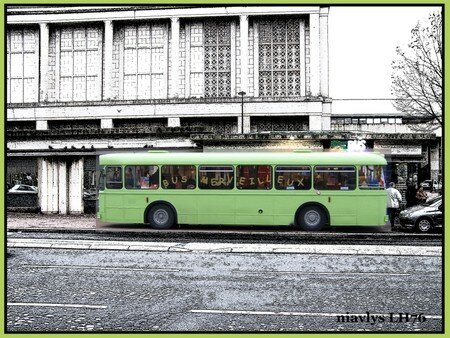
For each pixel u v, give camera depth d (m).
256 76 40.66
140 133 29.70
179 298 9.68
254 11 40.12
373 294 10.06
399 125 48.88
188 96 41.19
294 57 40.75
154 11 40.94
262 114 39.72
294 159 20.53
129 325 8.00
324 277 11.57
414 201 25.59
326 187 20.36
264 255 14.59
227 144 27.41
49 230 20.52
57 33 42.84
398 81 27.91
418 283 11.03
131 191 21.11
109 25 41.50
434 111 28.22
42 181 27.56
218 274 11.87
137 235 19.36
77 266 12.90
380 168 20.27
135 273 11.98
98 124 42.12
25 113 41.91
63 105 41.53
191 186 20.92
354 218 20.16
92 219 25.02
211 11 40.38
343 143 26.62
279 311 8.83
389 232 20.75
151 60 41.91
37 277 11.56
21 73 43.09
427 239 18.83
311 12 39.84
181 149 28.47
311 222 20.36
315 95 39.69
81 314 8.62
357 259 13.98
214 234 19.72
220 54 41.19
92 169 28.12
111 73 41.72
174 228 21.84
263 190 20.56
